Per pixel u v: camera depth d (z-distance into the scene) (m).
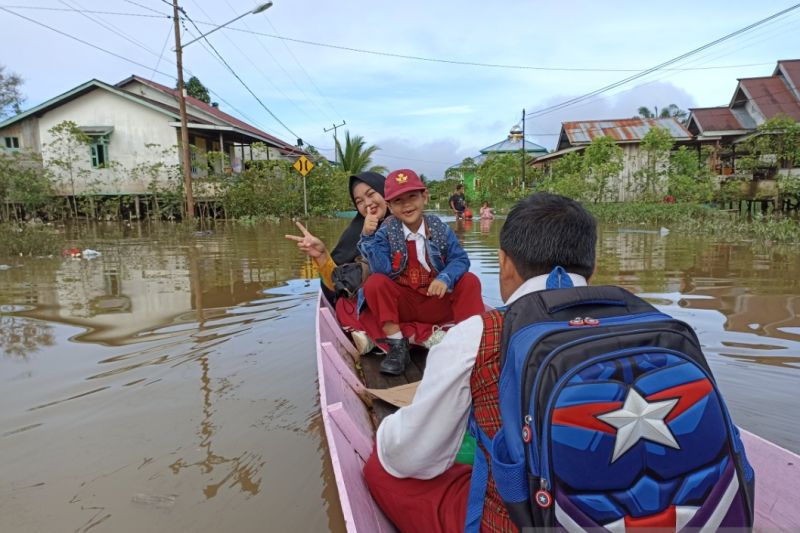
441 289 2.91
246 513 2.13
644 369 1.06
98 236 13.08
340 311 3.70
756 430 2.68
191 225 15.22
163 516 2.12
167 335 4.36
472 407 1.34
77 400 3.13
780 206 19.14
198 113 22.11
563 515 1.05
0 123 19.88
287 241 11.75
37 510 2.15
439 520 1.46
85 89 19.89
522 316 1.20
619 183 23.78
